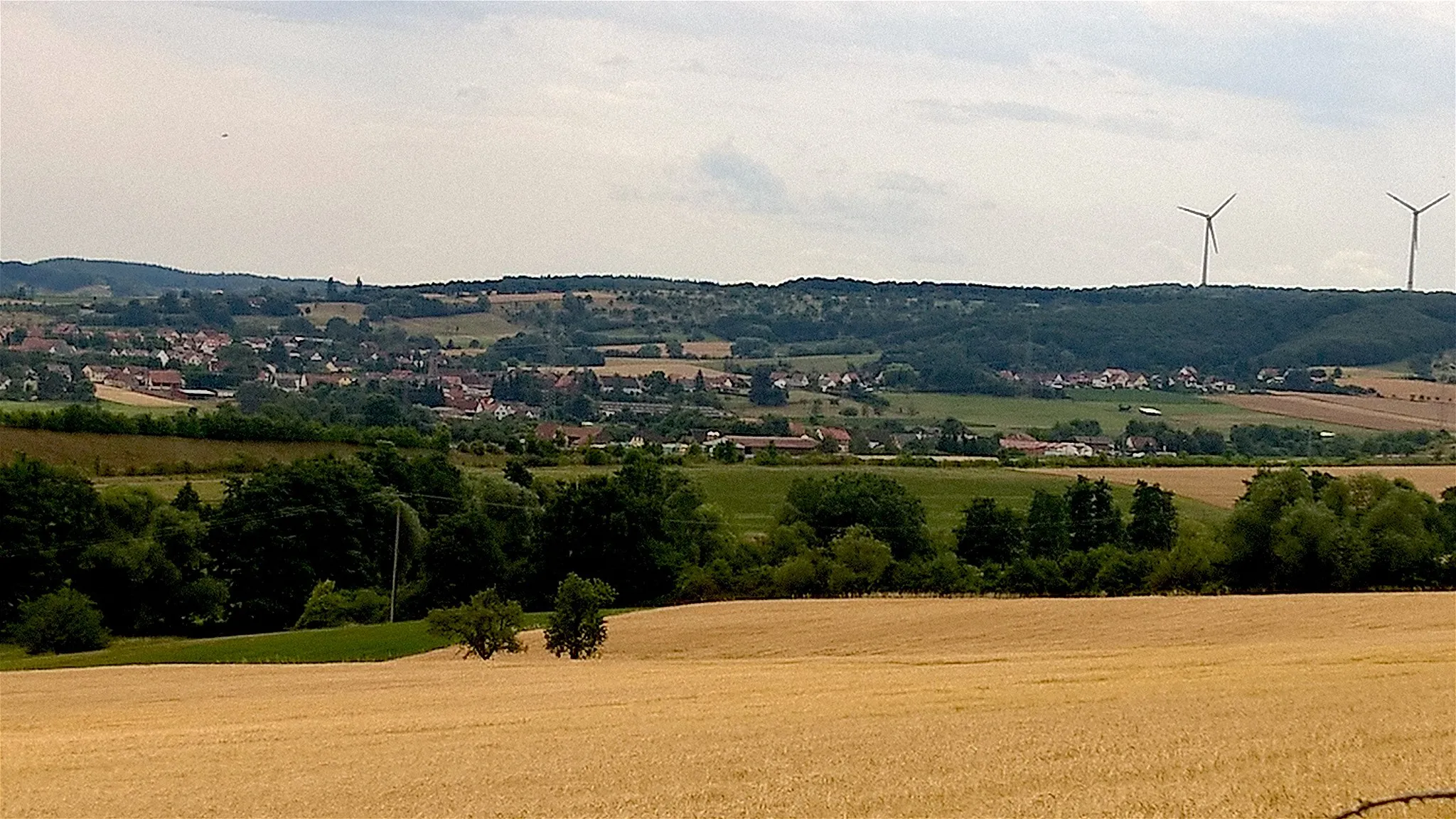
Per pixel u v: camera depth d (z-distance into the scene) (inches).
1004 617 2513.5
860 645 2305.6
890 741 992.2
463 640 2284.7
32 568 3191.4
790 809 799.7
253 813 836.0
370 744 1085.1
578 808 819.4
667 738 1043.3
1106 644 2135.8
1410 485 3193.9
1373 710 1074.7
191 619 3398.1
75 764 1023.6
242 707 1465.3
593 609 2244.1
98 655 2689.5
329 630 2930.6
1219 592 3090.6
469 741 1078.4
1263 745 943.0
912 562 3415.4
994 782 848.9
